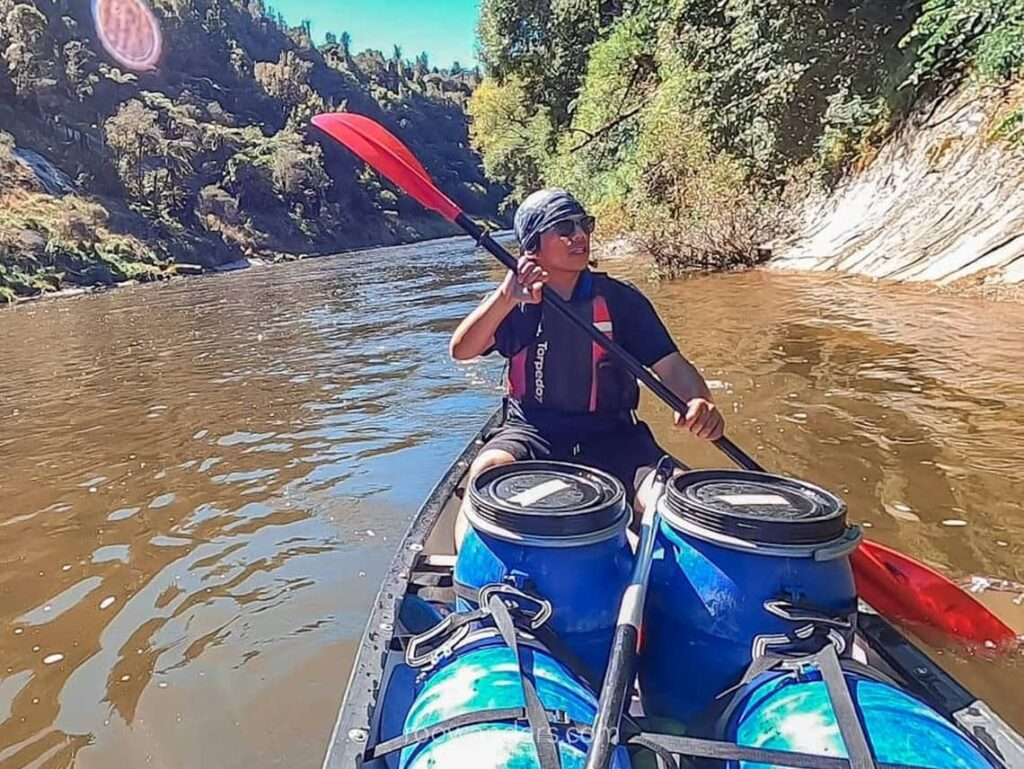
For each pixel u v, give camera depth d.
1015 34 7.98
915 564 2.76
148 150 60.12
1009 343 6.23
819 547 1.82
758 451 4.46
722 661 1.86
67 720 2.72
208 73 94.75
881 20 11.95
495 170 33.81
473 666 1.69
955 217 9.57
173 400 7.39
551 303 2.69
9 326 16.95
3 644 3.21
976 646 2.67
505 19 27.42
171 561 3.87
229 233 57.47
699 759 1.76
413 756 1.54
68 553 4.05
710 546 1.88
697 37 14.28
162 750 2.54
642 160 16.66
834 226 11.90
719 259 12.73
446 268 23.67
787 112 13.23
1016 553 3.23
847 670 1.63
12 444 6.21
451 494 3.09
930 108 10.96
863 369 5.89
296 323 12.62
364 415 6.24
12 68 55.03
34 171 47.28
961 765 1.43
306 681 2.83
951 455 4.19
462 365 7.87
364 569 3.63
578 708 1.63
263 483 4.86
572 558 1.88
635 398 2.86
